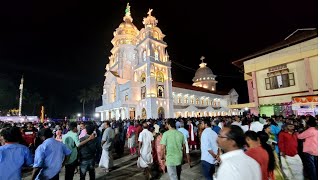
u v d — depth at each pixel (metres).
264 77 22.70
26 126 12.83
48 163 4.75
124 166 10.36
